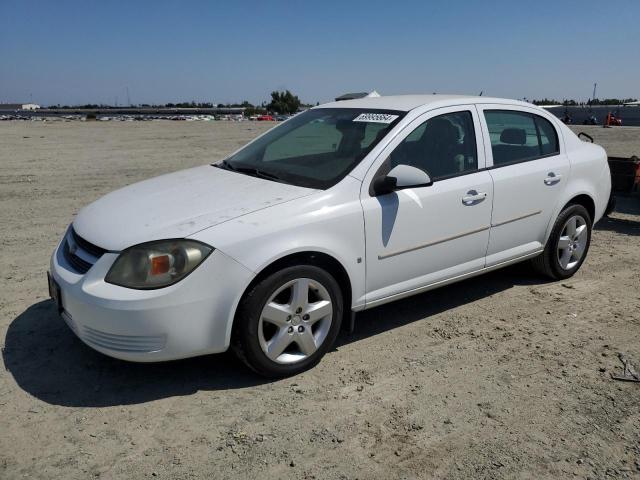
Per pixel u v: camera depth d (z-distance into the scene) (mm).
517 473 2803
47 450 2893
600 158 5602
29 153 16672
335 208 3678
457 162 4422
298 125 4891
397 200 3955
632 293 5250
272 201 3602
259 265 3334
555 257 5305
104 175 12039
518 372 3779
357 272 3824
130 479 2699
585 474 2809
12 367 3684
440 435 3090
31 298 4809
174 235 3268
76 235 3654
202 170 4633
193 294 3207
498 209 4621
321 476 2756
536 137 5113
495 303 4969
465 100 4641
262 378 3623
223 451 2918
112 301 3129
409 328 4434
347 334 4312
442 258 4328
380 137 4098
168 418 3189
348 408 3322
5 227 7273
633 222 8148
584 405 3404
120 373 3652
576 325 4535
